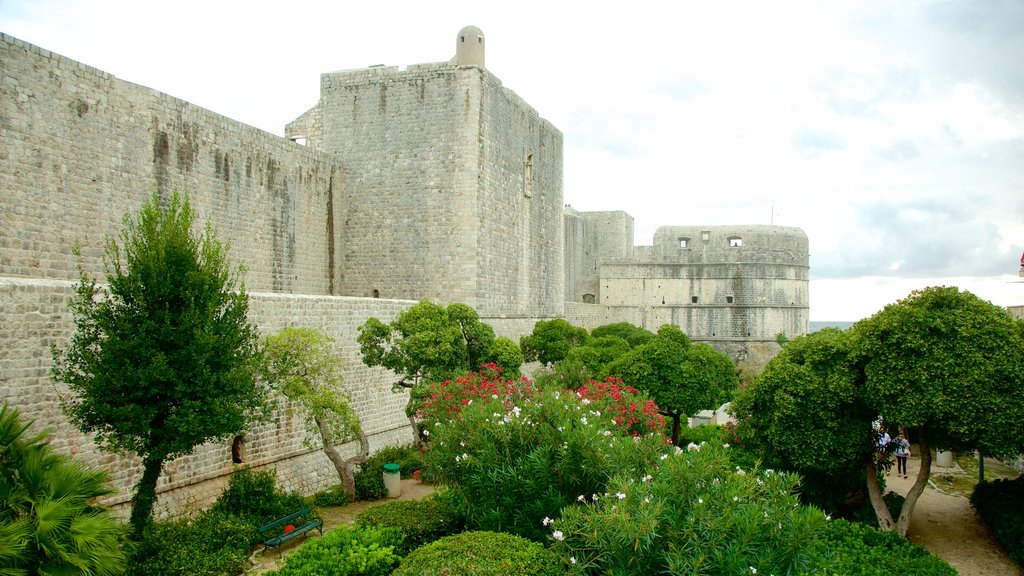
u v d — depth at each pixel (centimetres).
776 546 945
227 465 1742
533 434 1346
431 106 3188
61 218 1912
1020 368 1571
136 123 2148
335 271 3259
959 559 1727
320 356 1764
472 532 1241
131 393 1188
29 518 896
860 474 1991
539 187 4103
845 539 1617
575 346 3725
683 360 2870
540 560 1099
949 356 1603
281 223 2858
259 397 1459
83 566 902
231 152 2559
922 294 1744
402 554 1323
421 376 2177
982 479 2122
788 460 1830
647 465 1223
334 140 3331
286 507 1675
